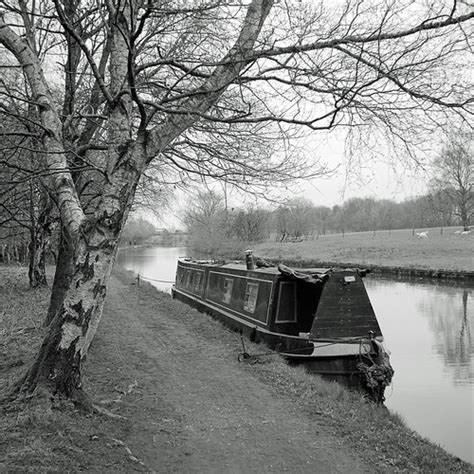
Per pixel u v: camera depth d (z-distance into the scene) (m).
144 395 6.87
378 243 53.44
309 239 62.47
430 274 35.09
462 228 61.03
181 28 7.48
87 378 7.23
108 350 9.59
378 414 7.13
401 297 26.48
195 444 5.36
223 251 31.23
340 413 6.69
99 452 4.58
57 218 9.98
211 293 16.59
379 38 4.97
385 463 5.23
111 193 5.50
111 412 5.74
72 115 6.85
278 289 11.29
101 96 9.41
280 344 10.53
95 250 5.38
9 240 26.70
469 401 10.41
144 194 14.10
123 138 5.92
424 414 9.66
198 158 8.50
